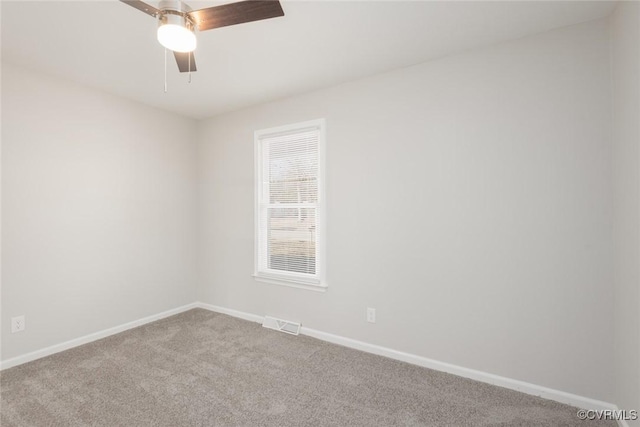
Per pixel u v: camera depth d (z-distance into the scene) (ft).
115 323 10.44
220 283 12.56
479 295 7.61
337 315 9.69
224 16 5.21
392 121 8.75
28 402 6.64
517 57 7.18
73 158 9.41
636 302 5.26
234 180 12.12
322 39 7.20
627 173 5.58
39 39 7.12
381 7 6.06
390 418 6.19
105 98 10.21
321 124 9.94
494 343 7.44
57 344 9.04
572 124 6.65
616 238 6.14
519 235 7.17
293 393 7.02
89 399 6.75
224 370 8.00
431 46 7.52
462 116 7.80
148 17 6.34
